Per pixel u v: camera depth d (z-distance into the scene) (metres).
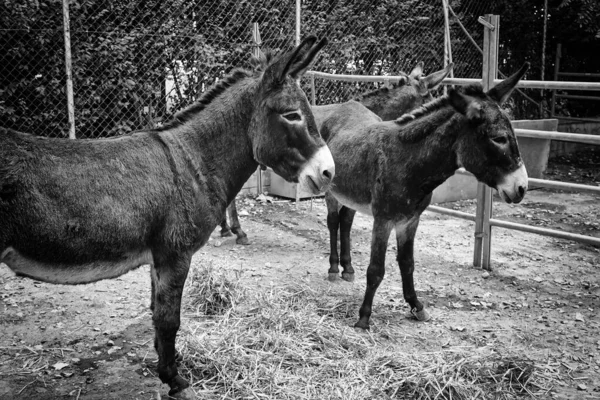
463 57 10.89
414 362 3.76
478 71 11.14
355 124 4.90
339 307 4.73
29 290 4.89
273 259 5.88
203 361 3.71
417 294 5.10
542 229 5.32
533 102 11.71
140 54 7.61
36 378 3.54
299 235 6.73
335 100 9.27
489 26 5.45
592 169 10.27
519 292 5.19
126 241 2.92
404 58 10.06
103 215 2.83
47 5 6.90
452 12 9.77
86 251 2.83
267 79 3.15
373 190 4.34
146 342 4.05
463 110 3.89
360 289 5.17
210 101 3.34
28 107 7.13
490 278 5.52
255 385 3.46
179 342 3.86
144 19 7.60
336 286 5.20
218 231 6.81
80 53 7.16
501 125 3.86
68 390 3.43
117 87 7.50
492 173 3.95
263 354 3.79
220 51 8.09
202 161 3.23
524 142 8.77
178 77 7.95
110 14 7.31
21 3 6.73
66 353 3.86
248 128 3.30
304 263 5.79
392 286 5.25
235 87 3.35
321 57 9.05
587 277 5.57
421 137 4.12
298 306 4.62
